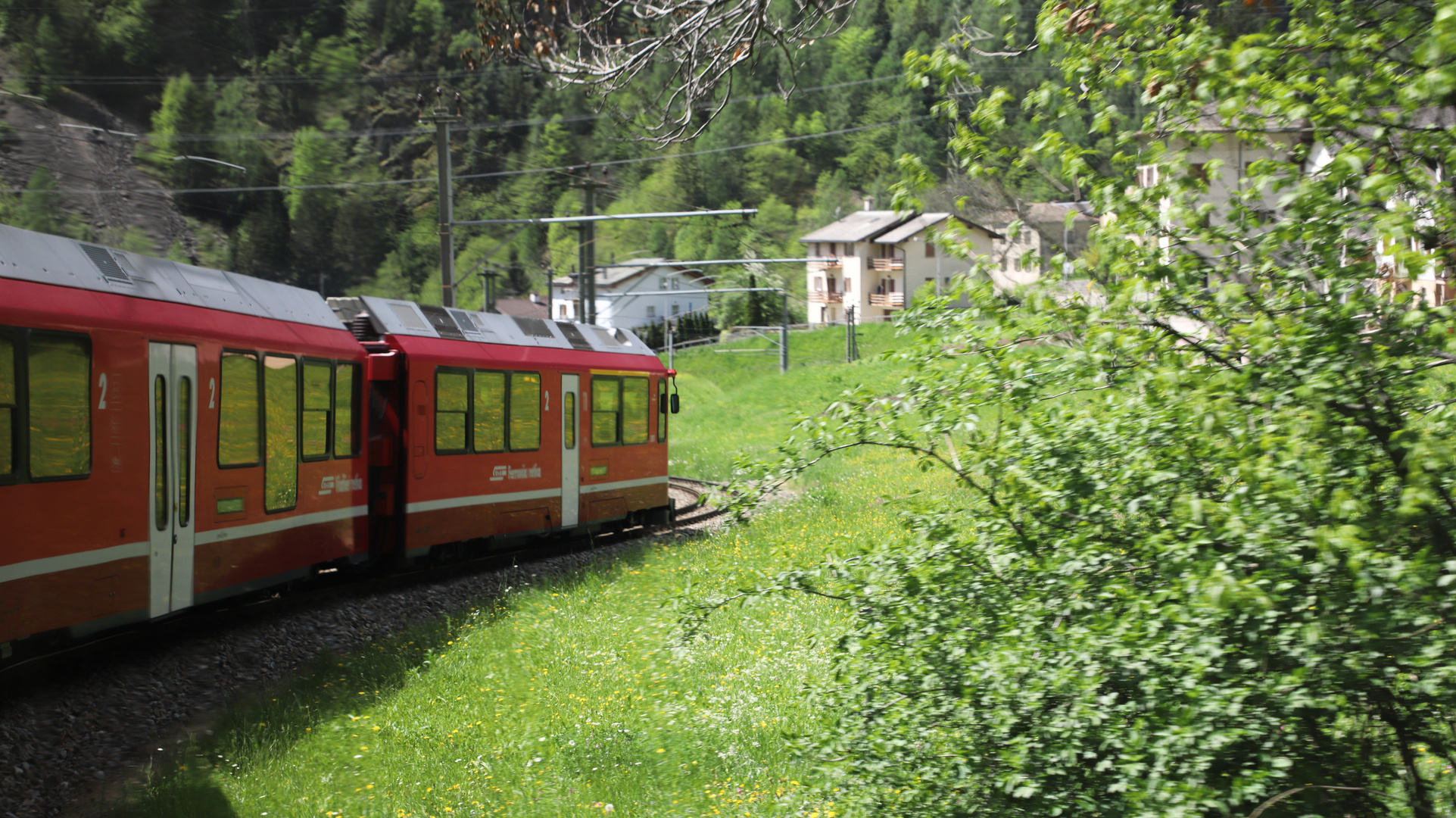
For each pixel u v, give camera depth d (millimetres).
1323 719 4281
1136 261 4703
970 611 4918
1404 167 4324
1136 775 4148
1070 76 5074
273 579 11328
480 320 16078
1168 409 4344
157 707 8711
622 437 19031
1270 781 4152
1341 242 4418
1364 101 4375
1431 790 4441
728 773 7336
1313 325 4184
